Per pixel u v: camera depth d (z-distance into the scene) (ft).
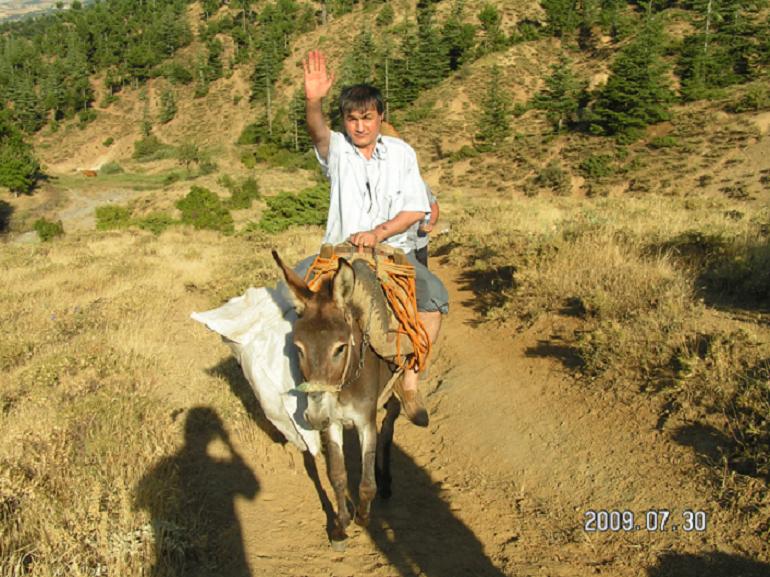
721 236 32.89
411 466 20.35
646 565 14.40
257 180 240.53
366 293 13.78
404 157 15.66
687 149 202.39
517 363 25.31
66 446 18.19
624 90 231.71
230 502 17.46
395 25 474.08
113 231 117.39
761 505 14.83
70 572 12.96
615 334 22.74
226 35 568.41
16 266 62.75
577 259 31.94
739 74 260.62
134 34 583.17
